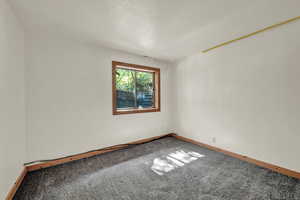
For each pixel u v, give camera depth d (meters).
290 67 1.75
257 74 2.06
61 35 2.13
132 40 2.33
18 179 1.61
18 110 1.66
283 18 1.69
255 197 1.41
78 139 2.33
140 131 3.15
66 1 1.39
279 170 1.86
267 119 1.97
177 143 3.15
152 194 1.48
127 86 3.12
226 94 2.47
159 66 3.47
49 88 2.07
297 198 1.39
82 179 1.74
